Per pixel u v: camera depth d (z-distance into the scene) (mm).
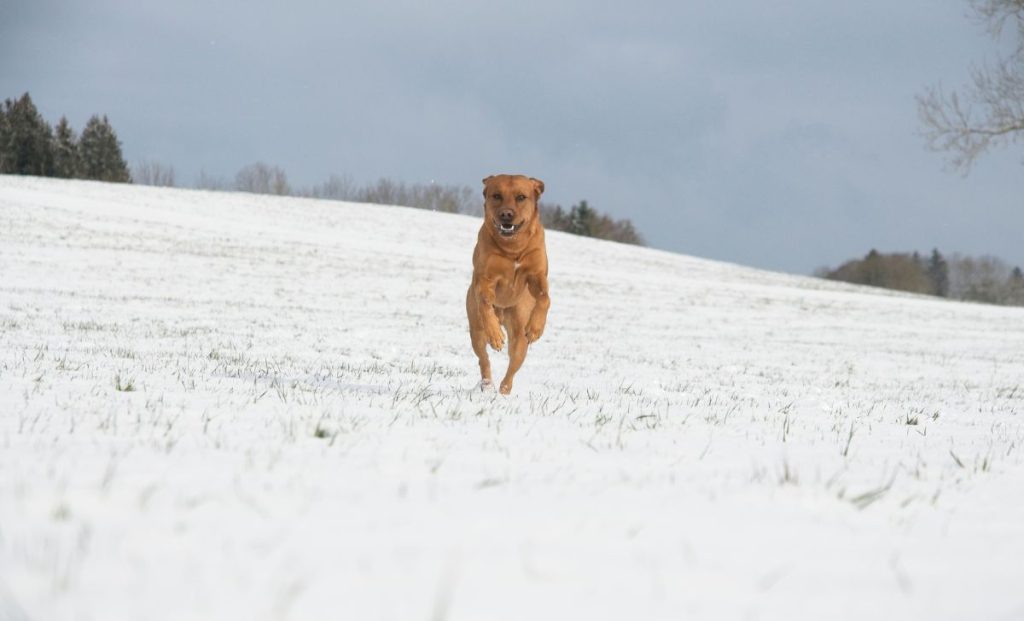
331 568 3959
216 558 4035
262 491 5371
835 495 6223
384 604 3553
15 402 9414
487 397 12914
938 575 4406
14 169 155875
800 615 3740
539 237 12609
